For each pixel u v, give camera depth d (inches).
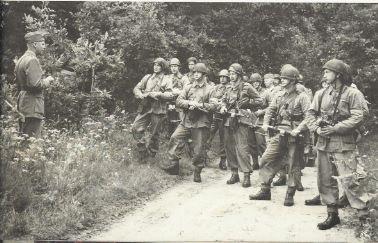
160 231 216.1
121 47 370.9
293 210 248.8
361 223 214.8
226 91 308.5
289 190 257.4
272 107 265.9
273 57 399.9
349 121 213.5
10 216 204.7
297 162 257.3
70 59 350.3
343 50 361.1
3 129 237.3
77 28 387.5
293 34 395.5
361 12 364.5
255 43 397.7
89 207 235.3
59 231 208.2
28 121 252.2
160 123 331.9
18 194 214.7
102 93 346.3
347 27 365.4
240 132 298.7
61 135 296.7
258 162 380.5
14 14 308.2
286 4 389.1
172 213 243.1
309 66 387.9
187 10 393.7
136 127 326.6
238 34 396.8
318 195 259.1
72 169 257.3
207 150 382.6
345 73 218.8
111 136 338.6
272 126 264.7
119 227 222.4
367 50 352.8
